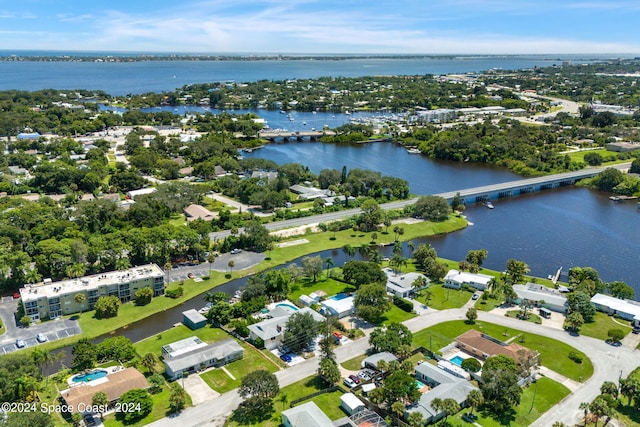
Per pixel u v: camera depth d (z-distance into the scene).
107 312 179.62
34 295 176.00
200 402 135.12
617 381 145.88
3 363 133.75
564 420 128.75
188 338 163.75
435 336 169.50
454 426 125.00
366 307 175.12
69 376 143.88
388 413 130.25
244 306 182.50
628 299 195.50
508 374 133.88
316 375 148.75
